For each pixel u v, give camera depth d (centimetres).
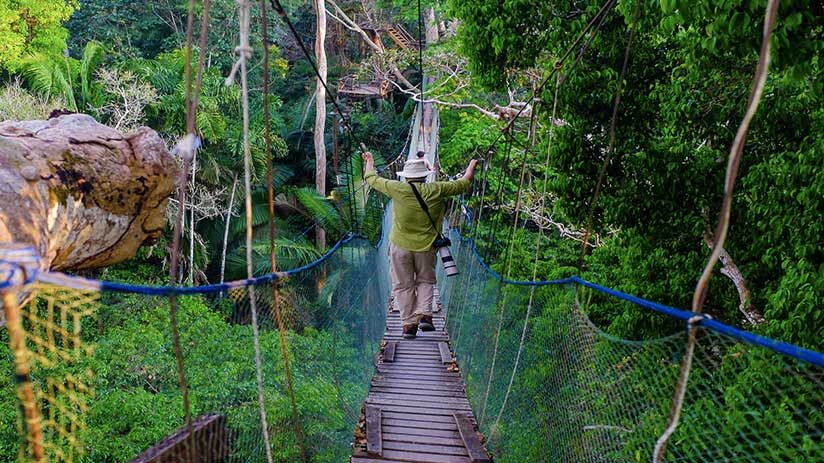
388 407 376
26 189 148
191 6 88
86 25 1261
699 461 128
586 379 170
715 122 303
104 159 184
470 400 377
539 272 622
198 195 987
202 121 941
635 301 129
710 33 175
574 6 333
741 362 138
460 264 536
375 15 1402
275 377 246
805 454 115
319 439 250
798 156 245
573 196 349
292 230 1170
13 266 77
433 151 959
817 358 72
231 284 115
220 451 192
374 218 873
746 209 312
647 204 324
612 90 313
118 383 436
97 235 186
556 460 194
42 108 756
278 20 1384
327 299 296
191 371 445
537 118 379
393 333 555
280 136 1230
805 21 158
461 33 373
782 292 228
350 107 1481
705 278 72
